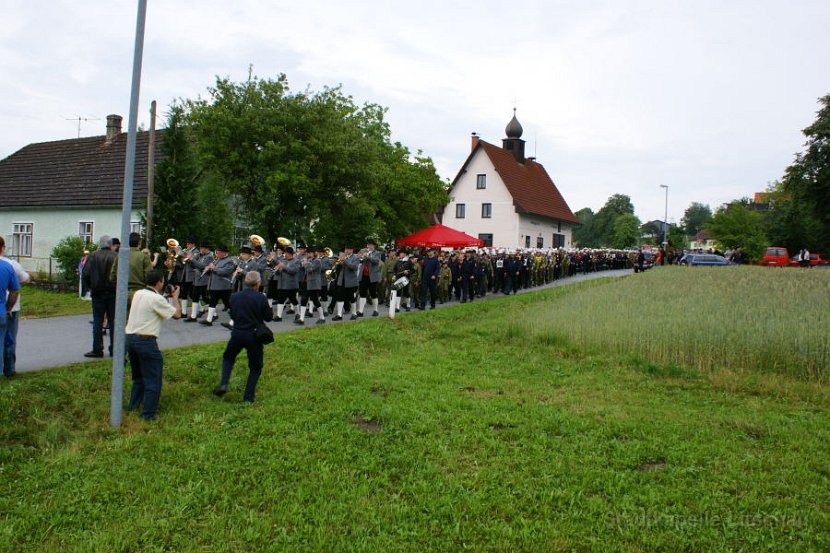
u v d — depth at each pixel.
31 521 5.12
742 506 5.48
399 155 38.97
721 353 11.40
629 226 111.75
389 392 9.31
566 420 7.93
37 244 30.16
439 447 6.86
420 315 17.20
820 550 4.78
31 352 10.81
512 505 5.46
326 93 25.94
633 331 12.86
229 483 5.88
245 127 23.59
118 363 7.34
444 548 4.80
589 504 5.49
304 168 23.97
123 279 7.32
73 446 6.74
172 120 20.59
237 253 25.83
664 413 8.45
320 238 29.45
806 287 19.69
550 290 26.08
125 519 5.23
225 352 8.69
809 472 6.25
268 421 7.73
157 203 20.19
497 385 10.04
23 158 34.19
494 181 55.19
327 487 5.84
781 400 9.38
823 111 51.47
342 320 16.31
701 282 23.09
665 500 5.60
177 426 7.46
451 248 29.56
